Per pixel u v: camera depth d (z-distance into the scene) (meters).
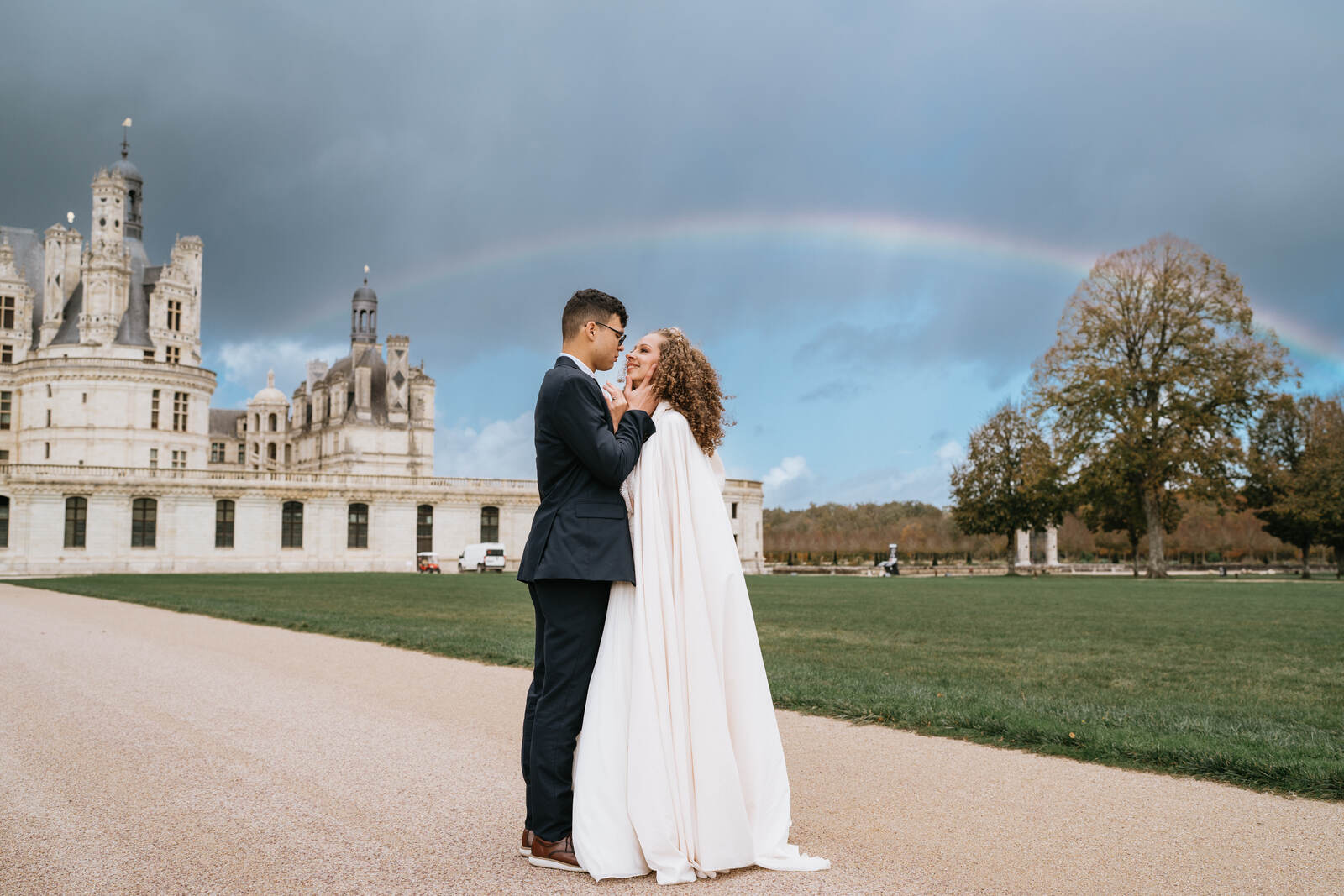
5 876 3.64
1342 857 3.86
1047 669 10.22
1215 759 5.40
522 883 3.60
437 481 65.50
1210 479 45.66
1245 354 46.00
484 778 5.23
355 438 92.88
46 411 70.62
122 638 13.55
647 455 4.11
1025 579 50.66
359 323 97.94
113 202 73.88
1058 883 3.55
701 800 3.74
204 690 8.58
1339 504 52.53
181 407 73.56
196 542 58.03
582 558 3.85
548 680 3.93
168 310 77.12
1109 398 47.53
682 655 3.92
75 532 55.06
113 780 5.19
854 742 6.32
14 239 84.62
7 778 5.25
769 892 3.48
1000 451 61.50
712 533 4.08
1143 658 11.36
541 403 4.01
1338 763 5.24
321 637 13.93
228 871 3.70
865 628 16.12
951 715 6.88
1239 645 13.10
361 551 63.22
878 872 3.70
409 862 3.83
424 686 8.87
